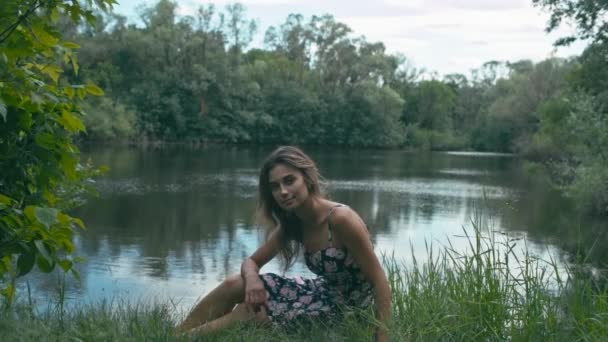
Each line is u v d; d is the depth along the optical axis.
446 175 32.25
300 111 65.31
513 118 63.06
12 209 2.90
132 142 53.31
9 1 2.97
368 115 67.69
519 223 15.38
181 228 13.65
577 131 18.52
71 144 3.37
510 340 3.21
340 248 3.22
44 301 5.55
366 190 23.84
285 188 3.13
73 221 3.00
